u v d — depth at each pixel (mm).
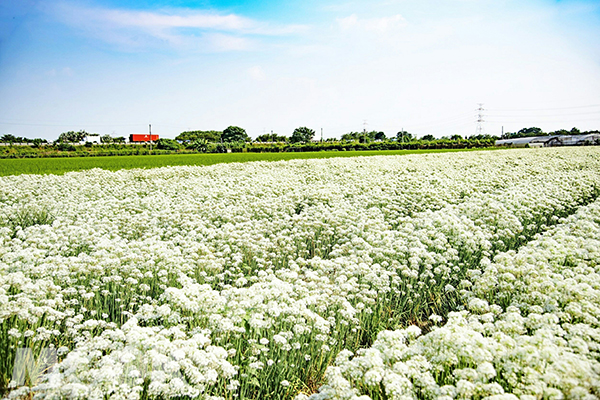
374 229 8906
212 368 3902
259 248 8047
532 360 3395
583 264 6090
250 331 4953
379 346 3969
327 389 3539
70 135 116062
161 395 3762
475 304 5020
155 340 3998
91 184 17484
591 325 4660
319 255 8844
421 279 6816
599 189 16016
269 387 4332
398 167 24609
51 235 7824
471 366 3824
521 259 6219
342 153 57312
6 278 5090
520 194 12367
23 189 14562
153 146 91688
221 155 55938
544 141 95375
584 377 3156
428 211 10906
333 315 5484
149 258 6711
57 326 4973
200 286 5230
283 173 20844
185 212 11359
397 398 3334
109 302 5934
